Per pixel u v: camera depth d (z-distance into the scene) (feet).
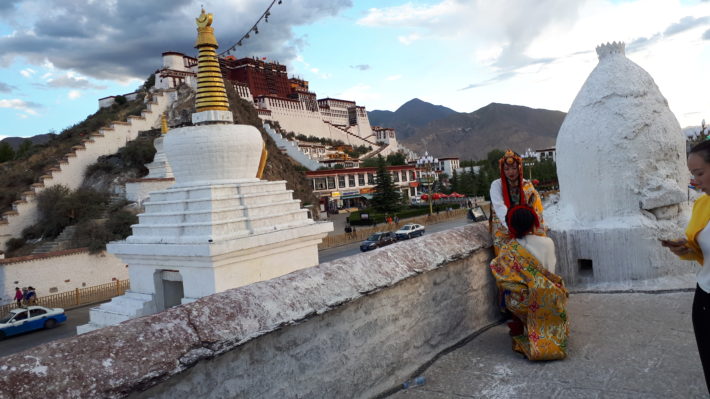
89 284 106.93
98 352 9.35
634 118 22.76
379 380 15.78
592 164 23.65
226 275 47.83
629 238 22.62
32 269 98.63
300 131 416.87
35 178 161.89
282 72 432.25
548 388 14.71
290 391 12.91
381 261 16.71
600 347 17.11
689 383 14.05
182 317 10.94
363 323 15.40
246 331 11.55
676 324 18.31
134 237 55.31
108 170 158.81
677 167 23.63
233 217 52.08
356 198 264.52
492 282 22.09
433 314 18.53
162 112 194.80
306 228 54.24
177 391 10.45
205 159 56.75
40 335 80.18
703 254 11.09
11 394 8.04
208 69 60.03
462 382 15.80
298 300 13.23
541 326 16.83
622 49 24.16
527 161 208.64
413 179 302.04
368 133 539.70
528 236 17.33
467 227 22.09
